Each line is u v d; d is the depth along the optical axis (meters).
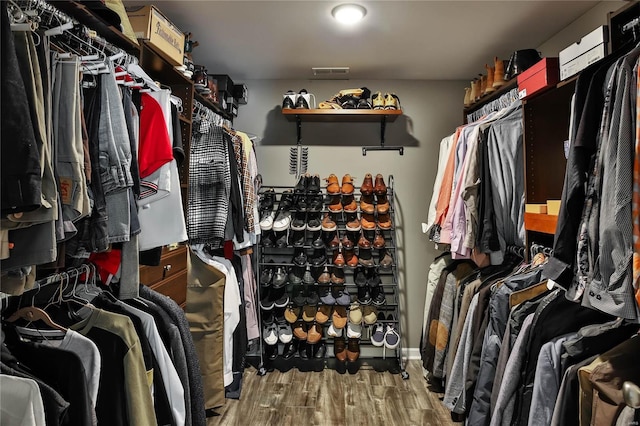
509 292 1.50
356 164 2.97
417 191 2.96
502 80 2.16
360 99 2.68
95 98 1.07
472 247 1.99
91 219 1.03
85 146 0.98
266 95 2.97
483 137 1.99
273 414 2.12
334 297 2.66
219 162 1.94
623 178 0.87
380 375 2.61
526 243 1.79
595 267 0.96
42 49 0.83
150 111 1.34
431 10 1.89
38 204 0.69
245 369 2.69
